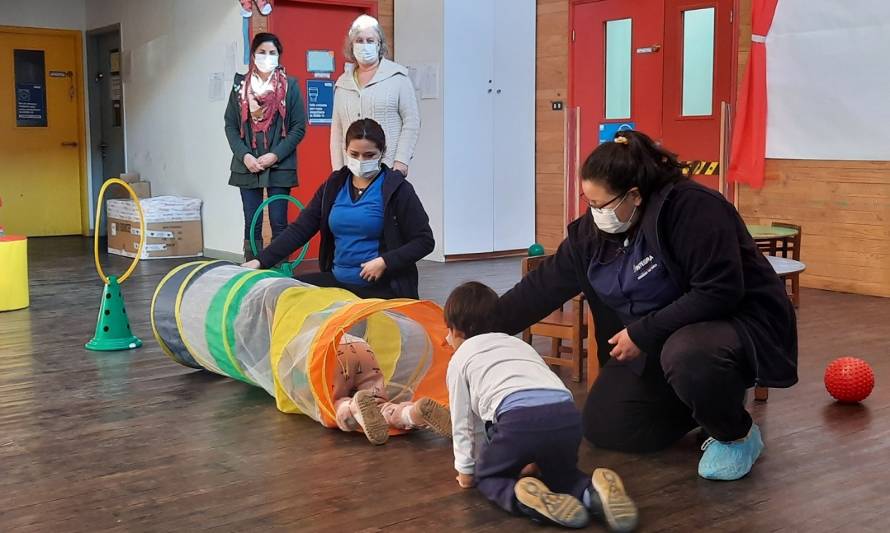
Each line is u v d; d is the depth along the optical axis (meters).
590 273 3.12
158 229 8.65
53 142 10.72
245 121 6.69
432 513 2.69
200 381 4.21
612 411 3.19
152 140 9.75
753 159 7.16
